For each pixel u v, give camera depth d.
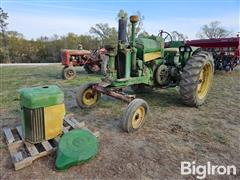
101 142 2.96
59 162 2.31
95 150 2.55
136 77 3.94
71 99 5.17
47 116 2.67
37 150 2.58
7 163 2.46
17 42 33.31
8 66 16.69
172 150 2.79
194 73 4.18
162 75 4.57
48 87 2.84
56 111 2.75
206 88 4.72
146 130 3.38
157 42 4.41
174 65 4.96
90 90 4.21
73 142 2.49
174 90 6.00
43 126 2.68
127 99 3.49
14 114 4.05
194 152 2.75
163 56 4.65
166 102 4.88
